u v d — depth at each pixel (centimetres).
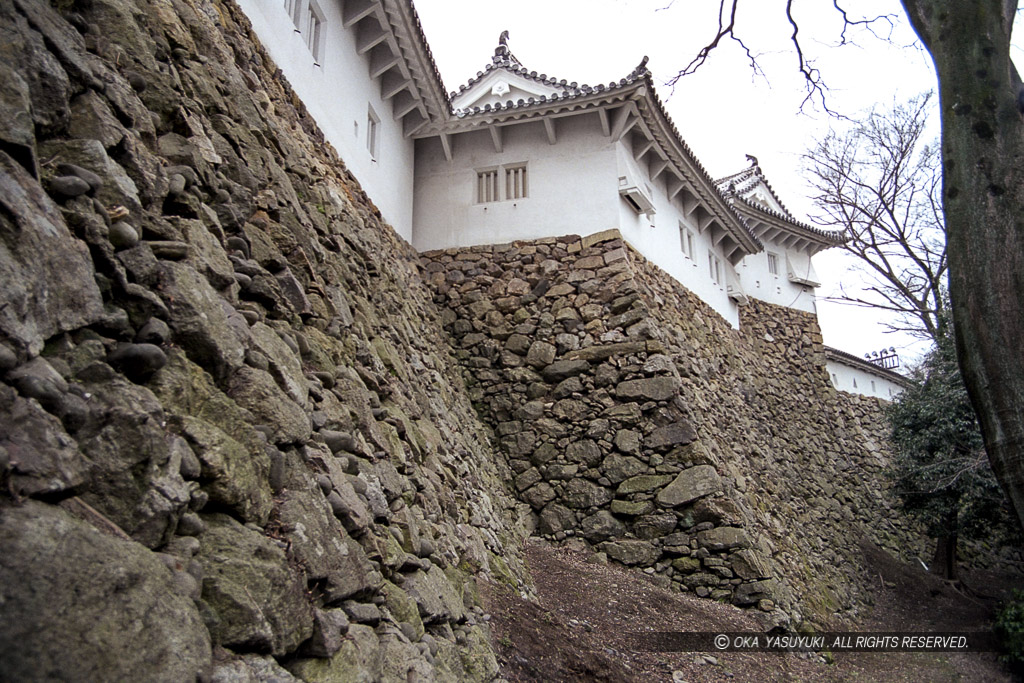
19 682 152
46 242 246
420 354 907
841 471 1909
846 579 1439
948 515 1555
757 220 2083
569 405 1100
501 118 1235
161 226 341
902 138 1755
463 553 591
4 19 284
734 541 944
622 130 1245
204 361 314
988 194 498
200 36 553
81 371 242
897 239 1777
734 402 1469
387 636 328
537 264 1220
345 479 381
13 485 187
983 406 480
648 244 1331
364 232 880
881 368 2559
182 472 247
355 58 1025
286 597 257
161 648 189
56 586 172
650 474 1019
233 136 526
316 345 474
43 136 296
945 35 539
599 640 675
